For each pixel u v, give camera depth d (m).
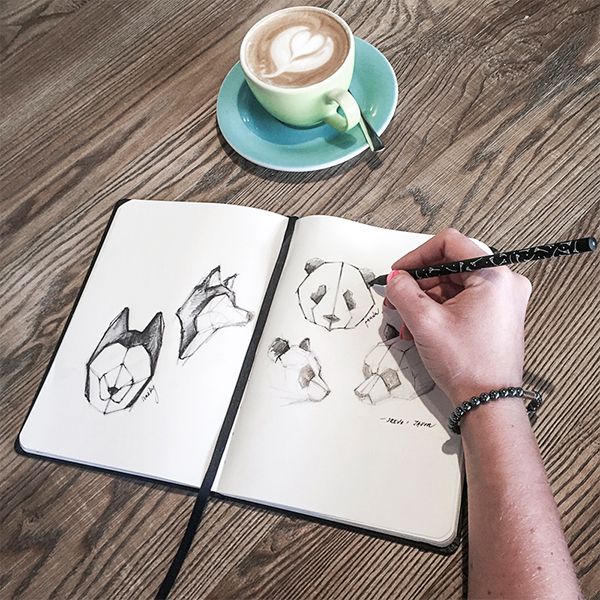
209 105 0.77
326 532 0.54
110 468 0.58
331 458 0.55
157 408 0.60
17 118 0.81
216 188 0.72
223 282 0.65
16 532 0.58
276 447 0.56
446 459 0.54
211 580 0.54
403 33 0.78
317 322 0.61
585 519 0.52
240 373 0.60
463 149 0.70
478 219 0.66
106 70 0.82
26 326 0.68
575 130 0.69
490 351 0.52
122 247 0.69
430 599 0.51
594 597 0.49
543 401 0.57
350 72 0.67
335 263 0.64
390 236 0.65
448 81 0.74
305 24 0.70
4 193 0.77
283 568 0.53
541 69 0.73
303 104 0.67
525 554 0.45
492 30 0.76
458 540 0.52
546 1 0.77
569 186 0.66
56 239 0.73
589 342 0.59
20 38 0.87
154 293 0.66
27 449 0.60
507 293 0.54
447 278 0.58
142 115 0.78
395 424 0.55
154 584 0.54
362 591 0.52
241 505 0.56
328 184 0.70
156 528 0.56
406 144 0.71
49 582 0.55
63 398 0.62
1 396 0.64
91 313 0.66
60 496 0.59
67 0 0.89
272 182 0.71
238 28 0.82
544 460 0.54
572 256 0.62
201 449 0.57
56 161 0.77
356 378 0.58
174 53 0.82
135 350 0.63
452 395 0.52
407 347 0.59
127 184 0.74
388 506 0.53
